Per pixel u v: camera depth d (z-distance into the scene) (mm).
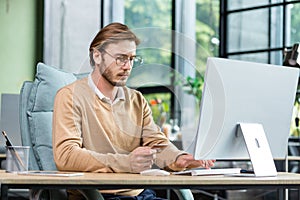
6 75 7027
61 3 7141
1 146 3855
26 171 2088
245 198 4836
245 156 2350
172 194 4562
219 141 2236
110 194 2451
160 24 6918
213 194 4641
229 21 6344
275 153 2439
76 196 2369
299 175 2373
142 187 1889
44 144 2727
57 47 7113
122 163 2244
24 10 7129
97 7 7262
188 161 2389
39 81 2812
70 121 2367
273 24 5914
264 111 2334
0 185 1787
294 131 5375
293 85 2414
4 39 7023
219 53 6398
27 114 2756
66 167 2299
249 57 6137
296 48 3814
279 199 2539
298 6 5715
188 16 6695
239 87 2236
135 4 7203
